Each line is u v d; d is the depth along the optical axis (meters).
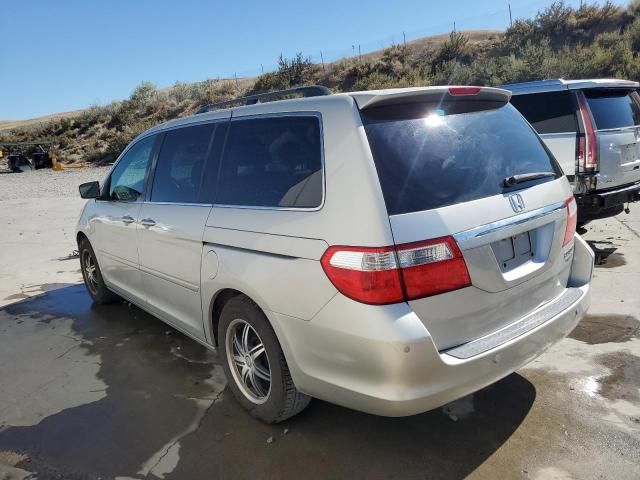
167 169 4.12
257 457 3.02
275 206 2.98
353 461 2.93
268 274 2.88
